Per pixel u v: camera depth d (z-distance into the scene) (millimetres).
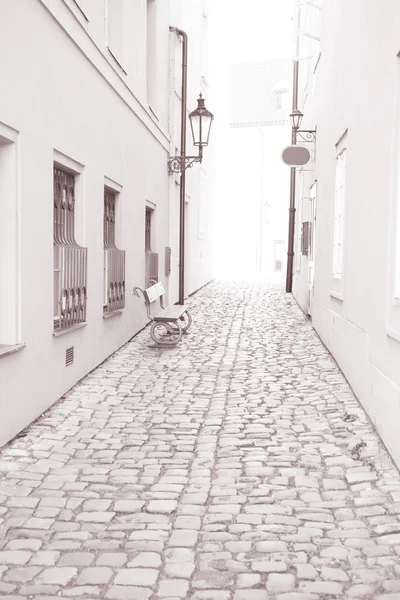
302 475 4586
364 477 4504
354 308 7098
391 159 5203
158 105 13180
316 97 12344
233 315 14211
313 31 13438
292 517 3854
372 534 3611
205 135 13688
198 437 5547
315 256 11891
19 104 5375
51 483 4422
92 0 7848
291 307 15984
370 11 6367
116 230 9867
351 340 7254
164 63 13883
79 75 7332
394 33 5160
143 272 11781
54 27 6359
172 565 3256
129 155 10398
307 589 3023
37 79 5844
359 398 6574
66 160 6953
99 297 8484
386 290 5309
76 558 3330
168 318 10188
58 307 6770
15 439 5383
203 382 7703
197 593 2986
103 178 8602
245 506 4031
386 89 5461
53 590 3010
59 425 5828
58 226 7141
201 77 20203
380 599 2938
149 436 5570
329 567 3232
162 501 4109
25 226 5578
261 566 3244
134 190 10859
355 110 7207
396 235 5102
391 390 4965
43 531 3658
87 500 4125
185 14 16281
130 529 3695
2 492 4238
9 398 5258
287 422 5965
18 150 5387
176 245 16078
